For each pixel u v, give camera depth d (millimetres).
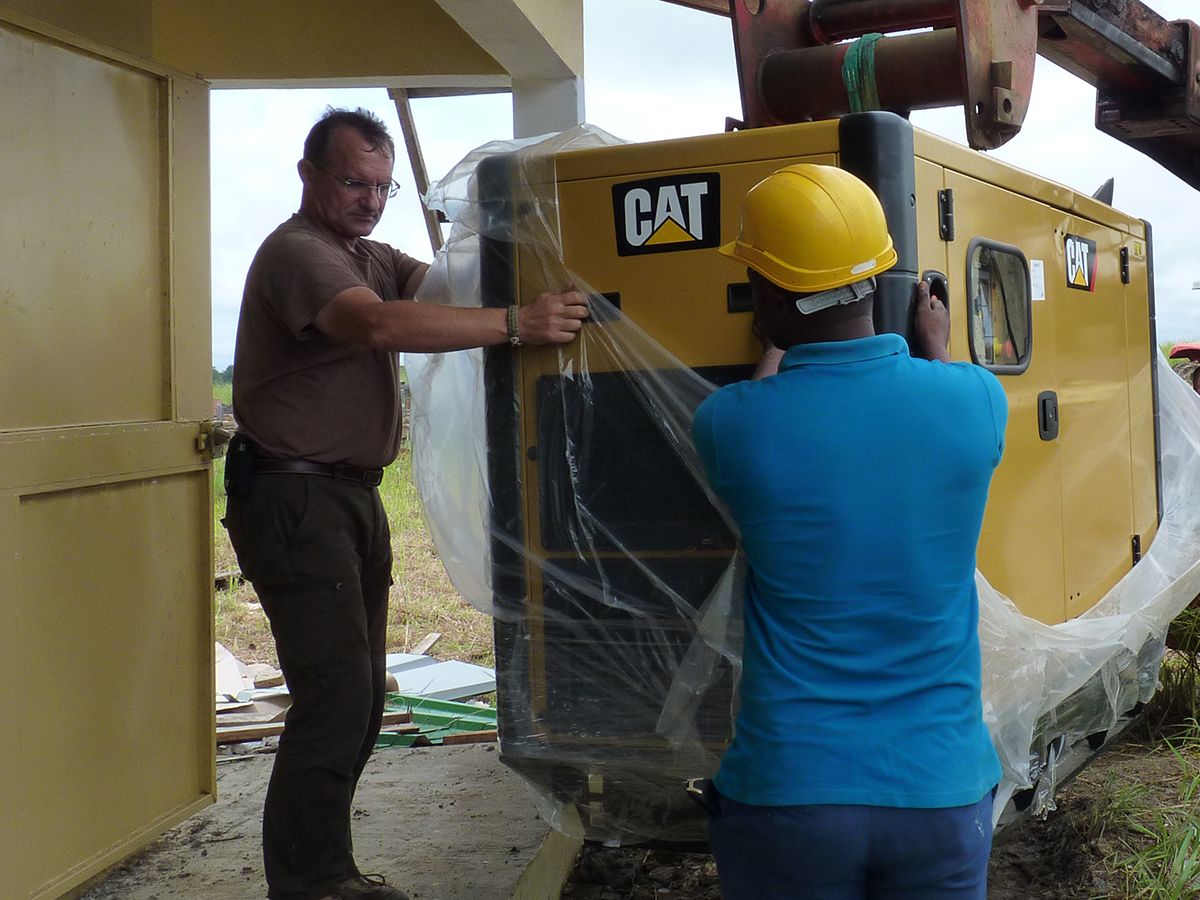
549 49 4285
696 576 2824
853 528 2043
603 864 3922
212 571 4043
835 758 2012
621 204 2795
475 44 4789
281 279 2898
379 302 2799
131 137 3688
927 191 2816
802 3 3777
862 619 2049
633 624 2885
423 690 6027
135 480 3643
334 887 2984
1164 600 4242
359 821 3898
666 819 2992
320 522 2982
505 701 2986
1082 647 3410
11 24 3152
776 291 2182
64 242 3373
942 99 3441
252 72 4918
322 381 2990
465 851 3613
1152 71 4859
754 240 2195
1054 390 3738
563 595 2932
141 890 3422
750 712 2115
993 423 2133
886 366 2111
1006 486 3266
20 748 3141
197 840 3783
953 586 2104
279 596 2998
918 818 1998
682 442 2789
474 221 2939
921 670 2061
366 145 3055
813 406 2082
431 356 3055
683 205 2742
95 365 3512
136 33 3752
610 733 2916
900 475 2055
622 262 2809
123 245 3646
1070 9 4156
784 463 2068
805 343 2174
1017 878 4031
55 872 3281
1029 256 3549
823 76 3475
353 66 4871
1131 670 4324
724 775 2146
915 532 2053
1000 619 2895
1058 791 4598
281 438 2979
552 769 2967
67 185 3387
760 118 3605
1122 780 4871
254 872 3521
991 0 3307
